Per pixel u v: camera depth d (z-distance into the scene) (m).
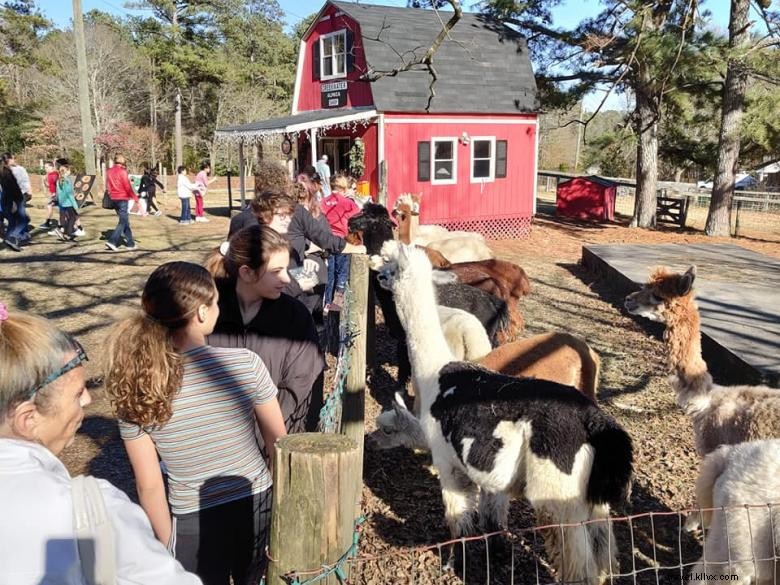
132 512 1.51
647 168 21.67
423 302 3.94
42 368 1.56
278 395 3.28
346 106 21.45
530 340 5.17
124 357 2.31
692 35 17.55
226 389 2.46
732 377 7.04
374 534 4.25
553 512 3.21
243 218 4.66
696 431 4.50
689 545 4.17
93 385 6.66
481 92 19.67
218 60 45.19
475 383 3.64
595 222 23.53
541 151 60.84
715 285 10.77
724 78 20.06
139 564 1.47
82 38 23.31
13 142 40.59
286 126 18.58
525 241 19.17
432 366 3.88
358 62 20.28
